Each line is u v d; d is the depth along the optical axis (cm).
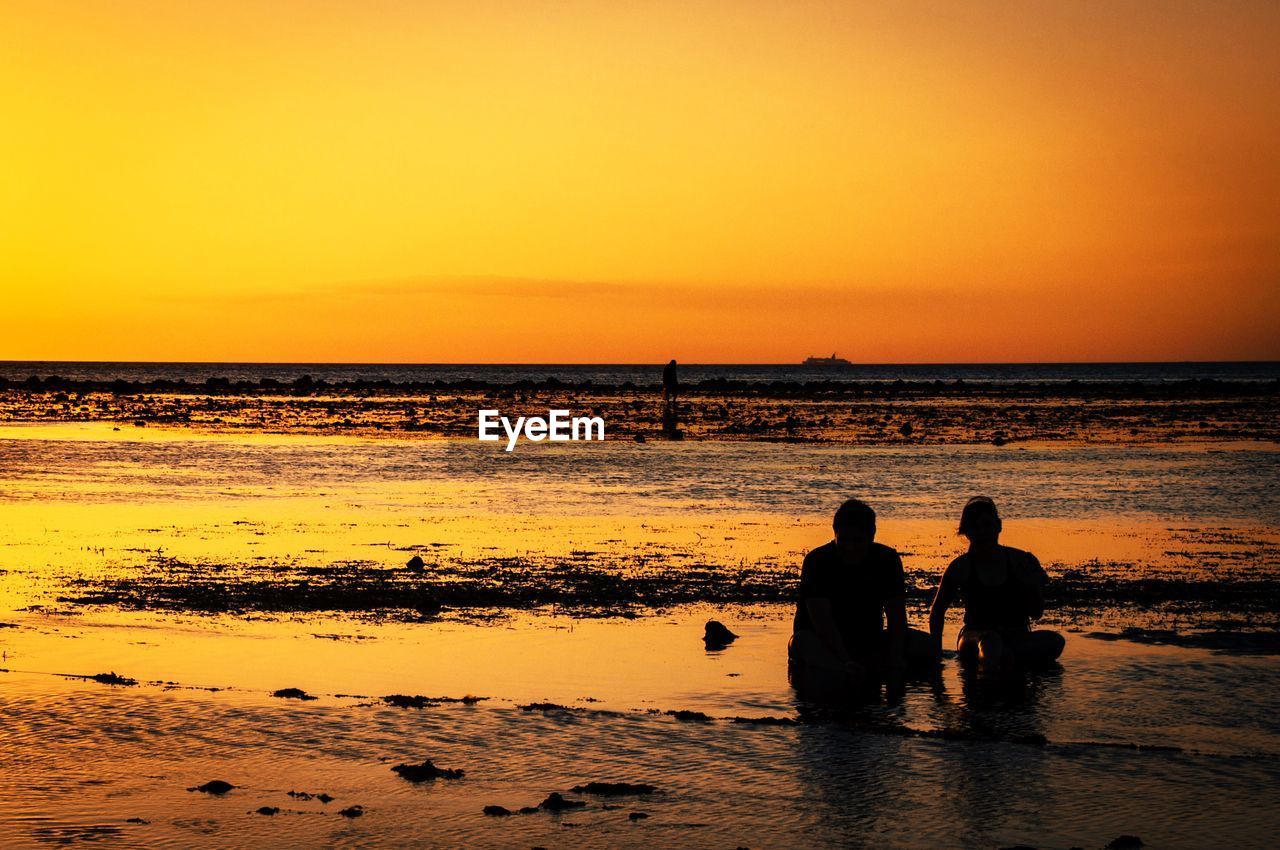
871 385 11069
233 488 2509
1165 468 3016
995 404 7331
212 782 662
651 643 1080
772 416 5797
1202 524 1967
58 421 5112
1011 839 587
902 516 2066
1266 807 634
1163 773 692
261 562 1531
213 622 1153
